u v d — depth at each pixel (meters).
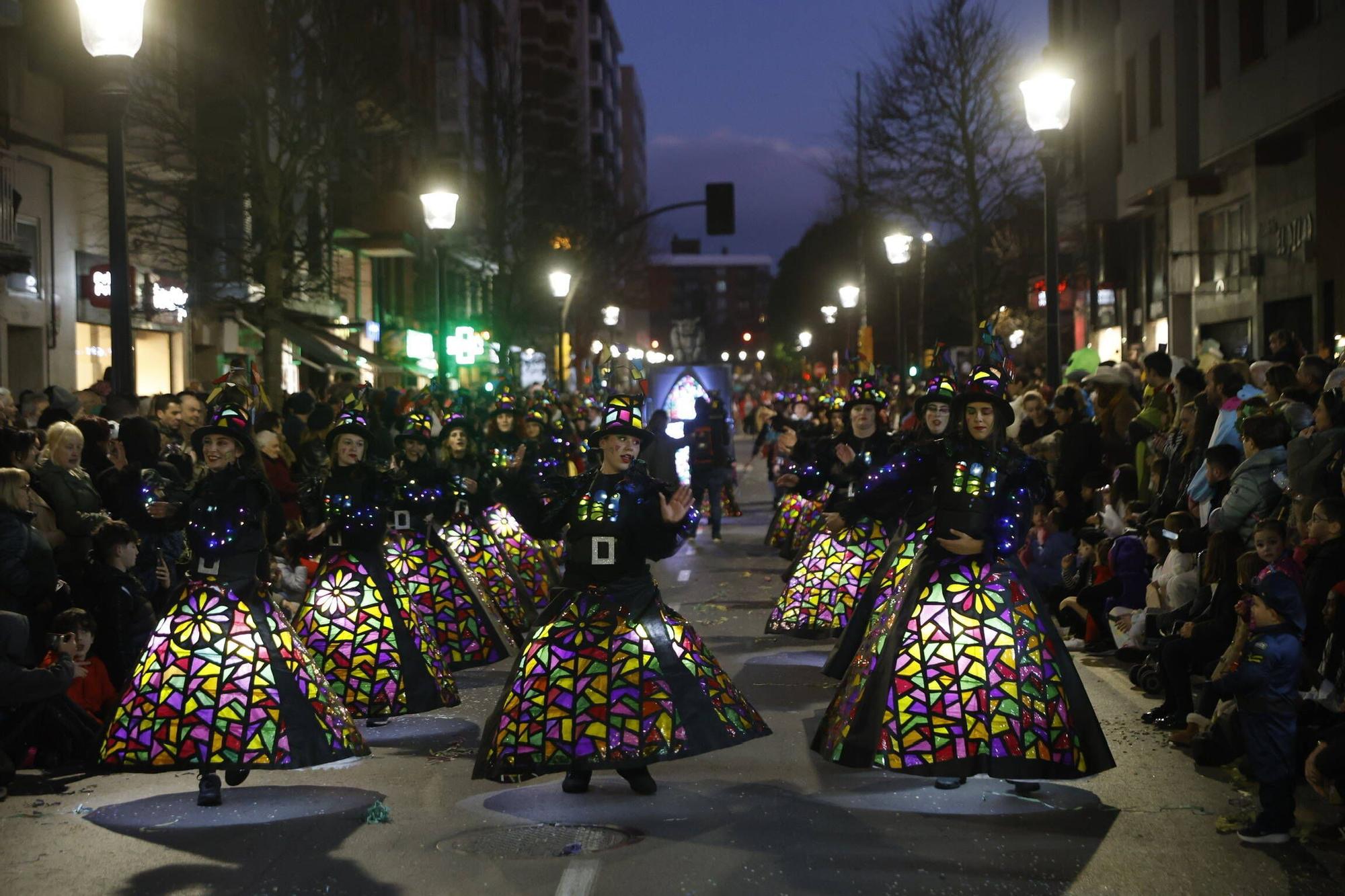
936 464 7.86
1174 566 11.03
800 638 12.80
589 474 7.94
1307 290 26.25
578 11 114.81
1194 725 8.84
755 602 16.27
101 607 9.56
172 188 25.73
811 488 12.31
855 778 8.21
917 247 41.44
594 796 7.89
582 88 114.69
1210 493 11.66
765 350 129.38
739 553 21.98
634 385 7.92
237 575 8.05
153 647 7.90
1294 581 7.16
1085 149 38.88
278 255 26.14
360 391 10.07
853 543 12.14
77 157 24.19
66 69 23.84
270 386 26.11
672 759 7.39
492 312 48.84
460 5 53.50
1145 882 6.31
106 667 9.60
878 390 12.21
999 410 7.80
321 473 10.01
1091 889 6.22
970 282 39.75
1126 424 15.82
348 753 8.03
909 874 6.43
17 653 8.52
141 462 11.39
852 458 10.38
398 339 43.34
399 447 11.50
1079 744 7.34
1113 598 12.24
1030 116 15.71
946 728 7.33
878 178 37.50
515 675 7.70
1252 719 6.90
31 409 13.54
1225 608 9.16
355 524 9.82
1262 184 28.55
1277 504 10.29
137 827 7.46
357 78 26.66
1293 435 10.68
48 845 7.14
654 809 7.59
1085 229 42.09
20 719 8.67
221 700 7.77
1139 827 7.15
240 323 30.55
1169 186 32.47
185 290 27.33
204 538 7.98
